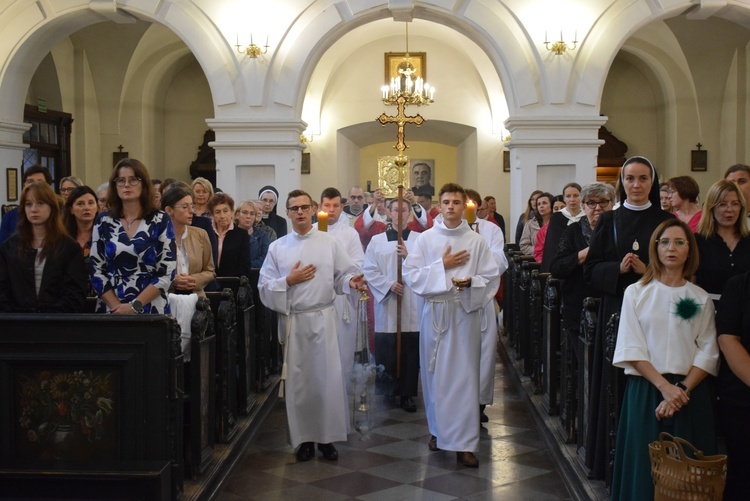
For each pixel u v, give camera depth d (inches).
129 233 168.4
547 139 431.2
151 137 637.9
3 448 156.0
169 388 154.6
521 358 303.6
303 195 207.2
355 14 434.0
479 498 180.9
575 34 427.2
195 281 196.7
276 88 438.6
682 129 623.2
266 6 434.0
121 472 146.1
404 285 259.0
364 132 680.4
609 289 164.2
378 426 241.6
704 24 575.8
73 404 155.8
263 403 251.0
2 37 437.1
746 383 137.4
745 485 144.6
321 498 181.0
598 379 170.1
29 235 174.6
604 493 159.0
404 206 261.9
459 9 433.7
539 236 317.7
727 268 161.9
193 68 674.8
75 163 592.7
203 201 275.6
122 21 454.0
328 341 206.8
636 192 167.9
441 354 202.4
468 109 644.1
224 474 188.5
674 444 129.0
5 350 154.9
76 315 153.8
